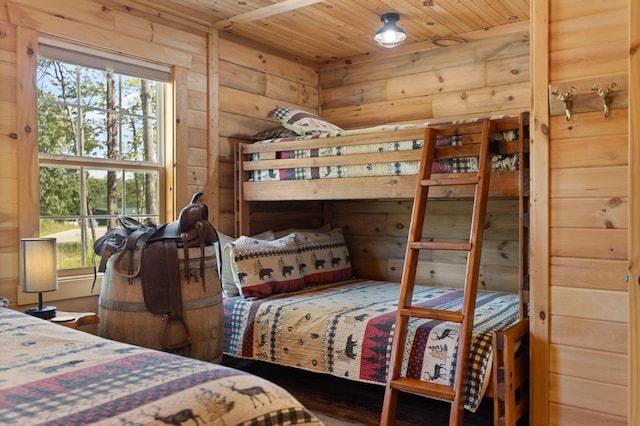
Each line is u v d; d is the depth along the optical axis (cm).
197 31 374
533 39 230
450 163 291
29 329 166
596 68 216
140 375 119
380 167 321
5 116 274
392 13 359
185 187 362
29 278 251
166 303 250
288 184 367
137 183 346
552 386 228
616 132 212
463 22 382
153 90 357
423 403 315
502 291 389
